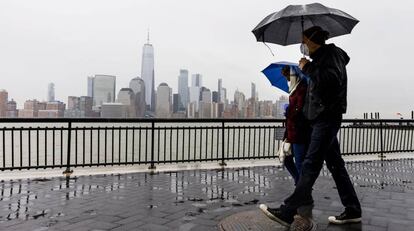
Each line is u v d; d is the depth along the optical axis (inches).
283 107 195.0
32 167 295.1
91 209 186.5
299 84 176.7
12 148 290.2
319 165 147.7
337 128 147.6
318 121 147.6
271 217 151.0
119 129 325.7
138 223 162.2
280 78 204.7
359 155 450.6
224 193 229.8
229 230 149.6
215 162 379.6
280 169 335.9
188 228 154.9
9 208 187.5
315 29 148.4
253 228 152.3
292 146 182.7
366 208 189.5
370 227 155.1
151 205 196.2
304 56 154.0
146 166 345.1
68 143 303.9
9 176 283.1
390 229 152.1
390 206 193.9
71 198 212.4
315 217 171.6
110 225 158.6
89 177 286.5
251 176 297.3
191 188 245.8
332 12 148.2
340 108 145.8
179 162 371.2
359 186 253.8
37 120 292.2
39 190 234.7
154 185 256.1
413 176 299.7
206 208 190.4
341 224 159.5
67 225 157.9
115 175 297.7
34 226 155.8
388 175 304.8
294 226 155.3
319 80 144.1
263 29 171.3
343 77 146.9
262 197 218.2
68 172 302.0
